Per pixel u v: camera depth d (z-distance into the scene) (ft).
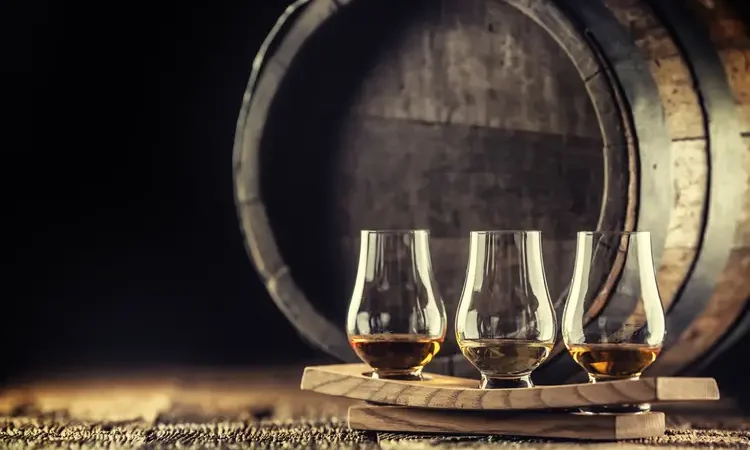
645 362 3.72
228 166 6.81
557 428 3.68
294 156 4.73
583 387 3.60
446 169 4.49
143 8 6.82
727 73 4.23
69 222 6.91
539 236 3.82
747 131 4.23
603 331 3.74
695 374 4.49
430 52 4.52
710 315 4.26
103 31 6.86
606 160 4.16
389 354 3.94
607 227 4.15
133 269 6.84
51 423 4.59
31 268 6.88
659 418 3.69
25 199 6.90
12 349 6.77
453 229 4.47
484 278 3.79
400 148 4.57
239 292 6.71
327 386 4.01
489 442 3.76
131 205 6.88
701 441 3.88
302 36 4.69
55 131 6.89
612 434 3.61
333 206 4.67
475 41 4.45
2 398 5.21
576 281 3.81
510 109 4.38
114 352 6.69
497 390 3.71
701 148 4.18
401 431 3.92
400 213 4.56
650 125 4.15
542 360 3.78
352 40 4.64
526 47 4.35
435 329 3.96
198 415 4.76
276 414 4.75
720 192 4.19
